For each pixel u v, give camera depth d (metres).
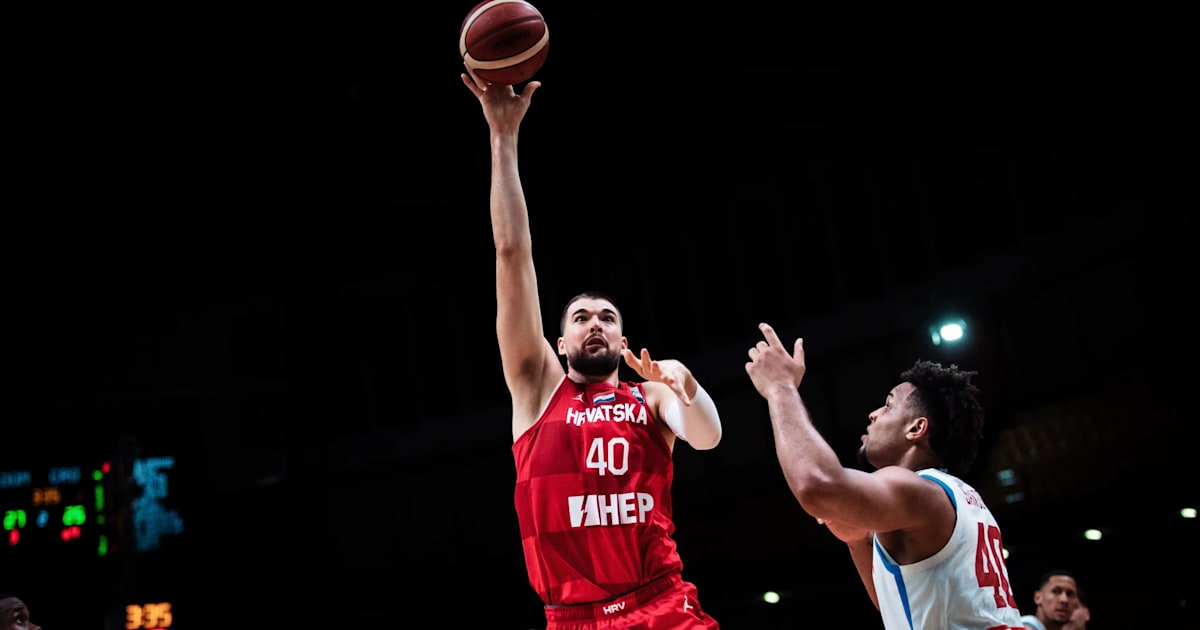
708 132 18.98
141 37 18.16
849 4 17.56
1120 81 14.61
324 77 19.45
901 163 17.03
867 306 16.94
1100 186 14.73
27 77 18.47
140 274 20.38
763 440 17.44
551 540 3.81
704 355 18.61
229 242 20.73
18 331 19.72
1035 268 15.31
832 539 15.95
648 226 19.66
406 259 21.30
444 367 20.59
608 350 4.04
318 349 20.64
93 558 18.25
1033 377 15.20
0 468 18.95
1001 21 16.06
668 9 18.47
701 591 17.00
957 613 3.35
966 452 3.75
